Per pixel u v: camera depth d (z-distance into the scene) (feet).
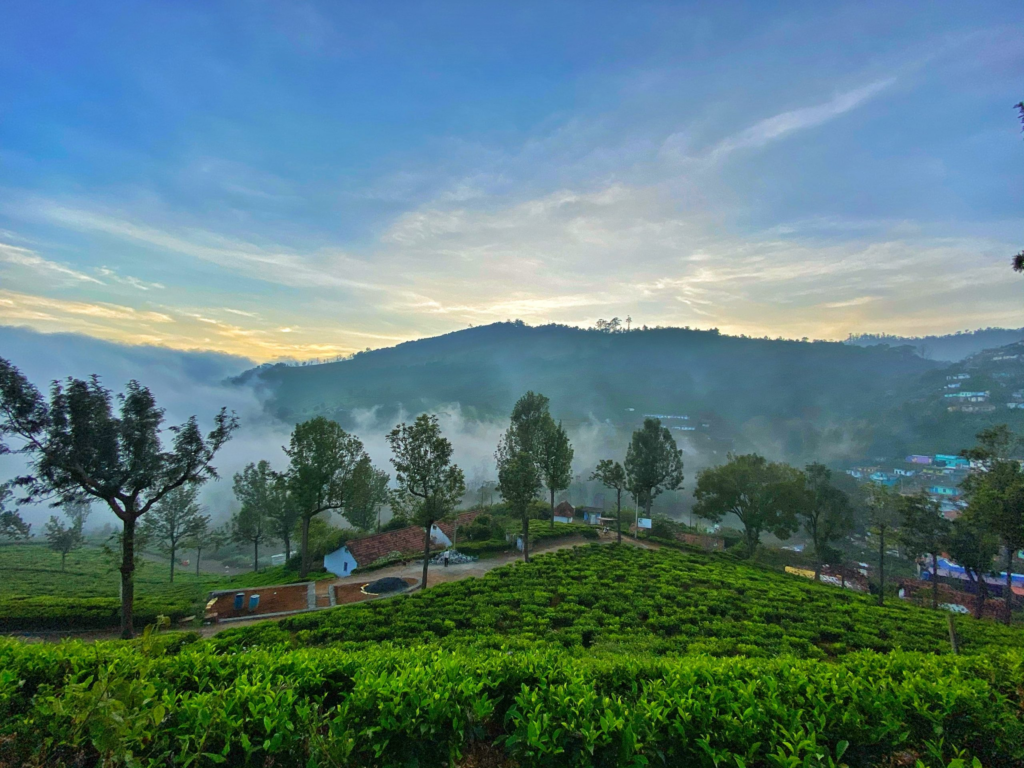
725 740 18.61
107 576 160.76
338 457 132.26
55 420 66.69
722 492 165.07
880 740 19.45
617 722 17.80
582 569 101.40
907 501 114.83
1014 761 19.35
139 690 15.34
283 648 26.94
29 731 17.10
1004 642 67.56
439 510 102.01
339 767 16.28
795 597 87.45
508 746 18.22
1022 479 99.96
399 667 22.79
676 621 68.64
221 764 17.07
